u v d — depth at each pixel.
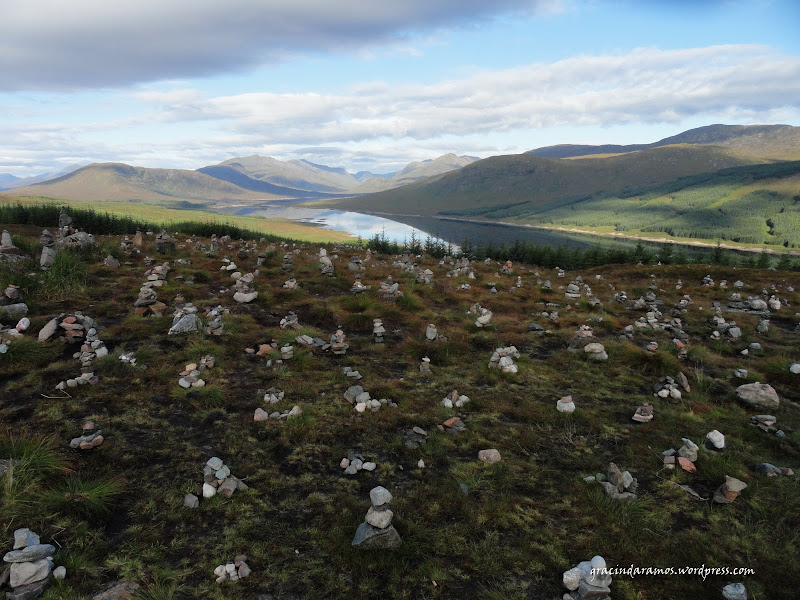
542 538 5.23
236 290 16.33
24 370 8.52
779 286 28.39
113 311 12.66
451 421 7.95
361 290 17.78
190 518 5.24
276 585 4.41
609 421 8.36
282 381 9.34
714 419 8.51
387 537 4.95
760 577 4.70
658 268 39.84
